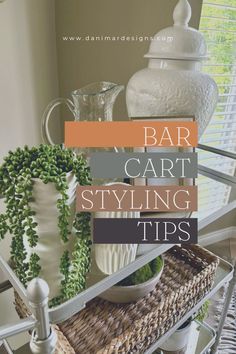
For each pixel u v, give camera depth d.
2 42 0.84
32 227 0.57
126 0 1.09
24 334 1.08
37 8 0.96
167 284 1.00
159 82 0.79
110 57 1.16
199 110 0.82
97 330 0.84
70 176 0.59
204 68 1.47
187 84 0.79
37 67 1.01
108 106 0.86
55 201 0.57
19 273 0.62
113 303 0.91
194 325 1.25
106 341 0.81
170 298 0.87
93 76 1.17
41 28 0.99
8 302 1.08
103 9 1.08
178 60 0.81
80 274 0.62
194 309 1.00
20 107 0.96
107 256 0.68
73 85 1.15
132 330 0.78
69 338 0.82
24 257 0.61
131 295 0.85
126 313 0.88
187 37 0.80
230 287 1.18
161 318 0.86
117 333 0.82
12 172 0.56
